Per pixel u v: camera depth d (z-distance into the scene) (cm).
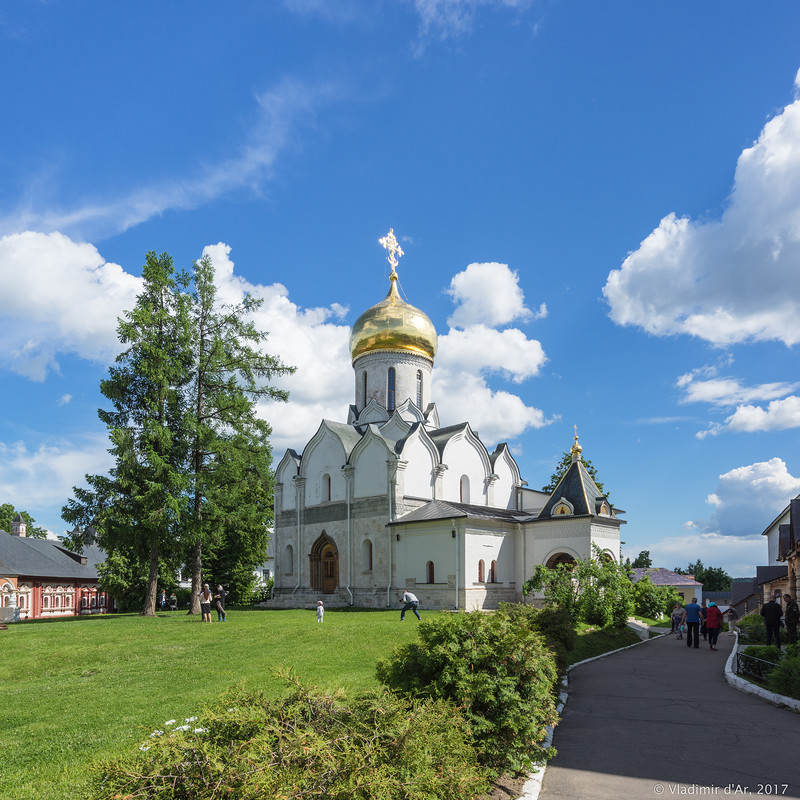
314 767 458
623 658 2127
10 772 801
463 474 4356
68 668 1673
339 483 4297
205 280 3625
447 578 3534
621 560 3762
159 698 1209
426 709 626
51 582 5734
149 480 3222
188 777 422
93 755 854
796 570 2666
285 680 618
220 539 3656
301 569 4441
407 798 481
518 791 771
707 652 2320
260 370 3678
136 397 3444
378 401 4641
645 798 756
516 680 828
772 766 876
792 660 1368
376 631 2148
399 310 4728
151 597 3316
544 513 3769
